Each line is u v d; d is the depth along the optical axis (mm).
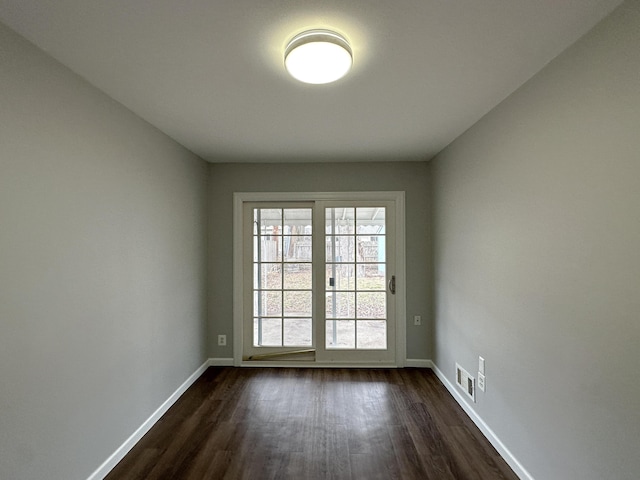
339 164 3656
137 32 1407
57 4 1229
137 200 2320
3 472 1365
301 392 3055
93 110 1884
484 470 2012
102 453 1951
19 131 1434
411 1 1232
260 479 1942
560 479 1612
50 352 1591
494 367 2232
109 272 2023
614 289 1308
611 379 1326
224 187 3691
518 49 1554
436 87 1933
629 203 1243
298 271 3754
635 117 1218
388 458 2125
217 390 3098
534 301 1804
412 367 3656
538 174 1764
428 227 3641
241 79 1824
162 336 2666
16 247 1421
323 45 1401
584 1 1242
